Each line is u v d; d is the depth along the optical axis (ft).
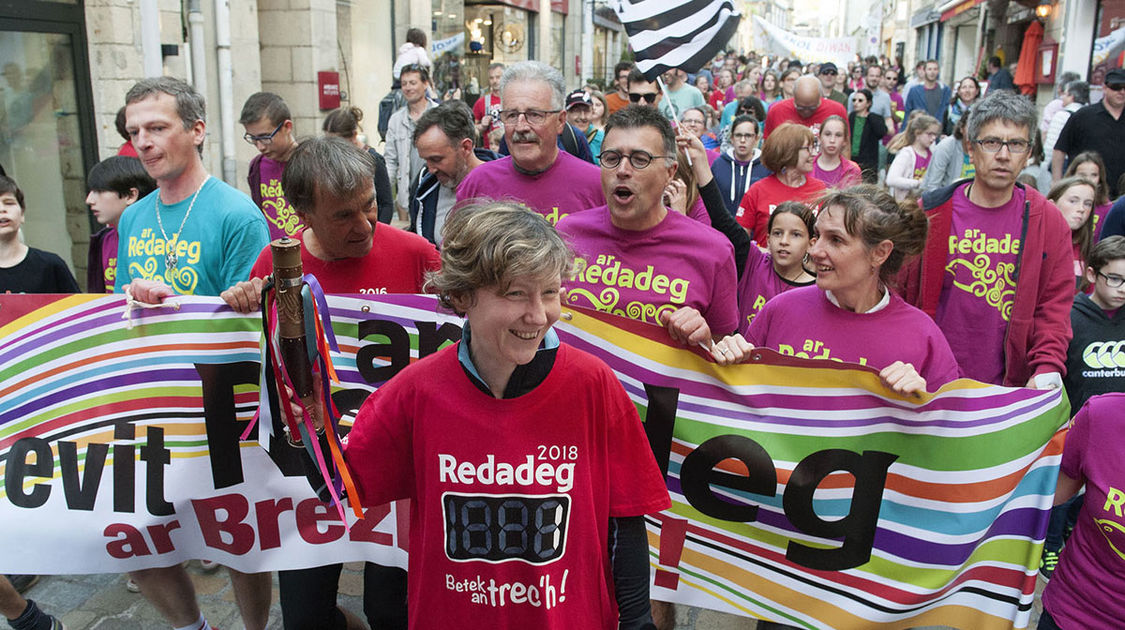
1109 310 12.70
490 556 6.45
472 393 6.33
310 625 9.55
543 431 6.34
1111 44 49.29
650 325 8.73
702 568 8.95
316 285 6.63
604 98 30.96
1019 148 11.18
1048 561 12.91
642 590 6.73
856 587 8.61
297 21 36.35
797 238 13.03
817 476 8.57
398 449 6.64
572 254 6.23
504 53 72.59
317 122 37.52
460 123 14.48
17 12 21.50
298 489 9.37
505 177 12.46
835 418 8.48
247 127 17.43
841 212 8.71
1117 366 12.64
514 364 6.24
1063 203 17.34
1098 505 7.72
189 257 10.76
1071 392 12.96
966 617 8.48
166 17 26.73
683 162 13.35
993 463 8.19
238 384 9.45
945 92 50.37
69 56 23.31
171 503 9.50
